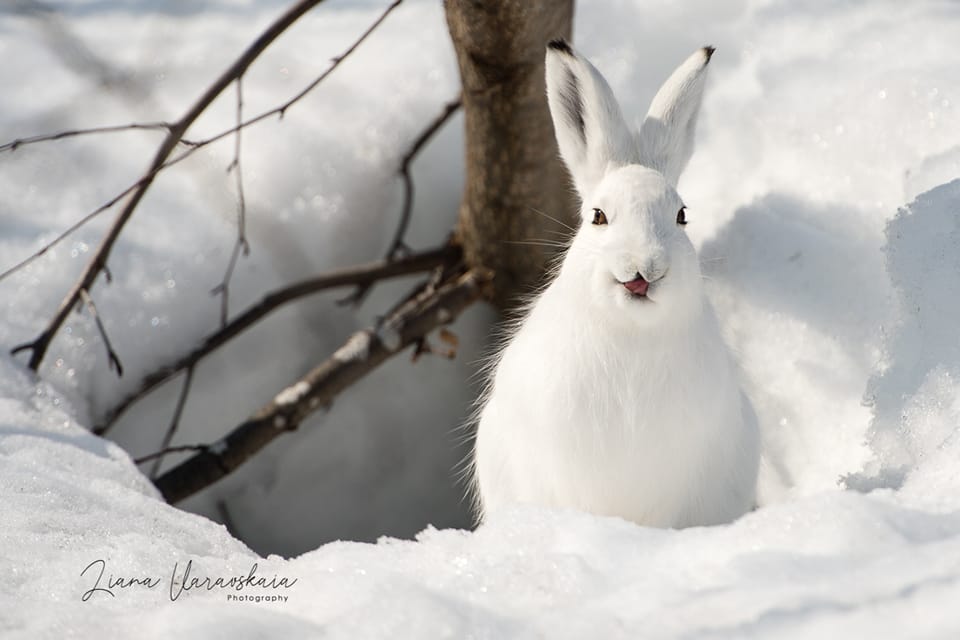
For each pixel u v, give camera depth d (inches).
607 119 312.5
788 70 442.3
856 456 340.8
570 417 284.8
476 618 188.2
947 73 395.5
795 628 170.4
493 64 395.5
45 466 303.9
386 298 523.5
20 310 455.5
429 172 530.9
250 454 444.1
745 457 312.8
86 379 450.6
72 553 244.2
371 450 508.4
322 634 193.0
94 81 542.3
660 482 289.9
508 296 474.0
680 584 191.9
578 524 221.1
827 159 401.4
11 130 520.4
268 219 499.8
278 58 554.9
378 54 553.6
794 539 199.0
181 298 478.0
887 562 184.2
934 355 287.7
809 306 376.5
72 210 490.6
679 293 270.4
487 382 385.7
